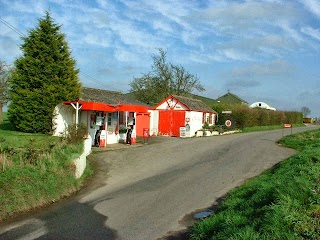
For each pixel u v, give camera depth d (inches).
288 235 222.2
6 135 722.2
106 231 308.2
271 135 1256.2
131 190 455.8
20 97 824.3
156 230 311.6
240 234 230.5
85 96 912.3
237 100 3036.4
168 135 1315.2
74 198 414.6
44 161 438.6
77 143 591.8
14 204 350.0
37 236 292.8
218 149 820.0
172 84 1993.1
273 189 342.0
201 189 456.1
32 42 837.2
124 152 764.0
